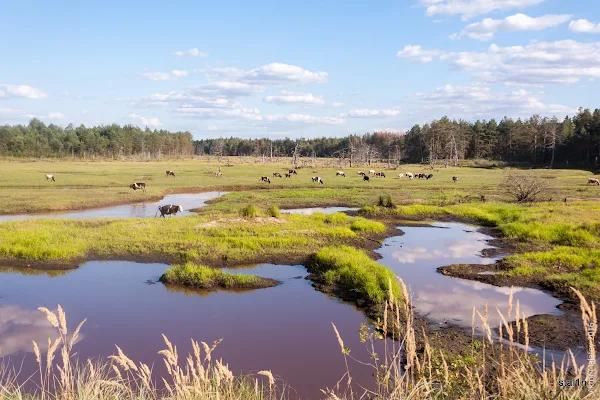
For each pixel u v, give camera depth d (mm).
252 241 19906
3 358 8711
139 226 23391
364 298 12812
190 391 4309
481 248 20672
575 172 68938
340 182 55094
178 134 154375
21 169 67250
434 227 26656
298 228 23359
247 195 40844
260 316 11547
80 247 18500
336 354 9133
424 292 13609
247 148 164875
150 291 13734
